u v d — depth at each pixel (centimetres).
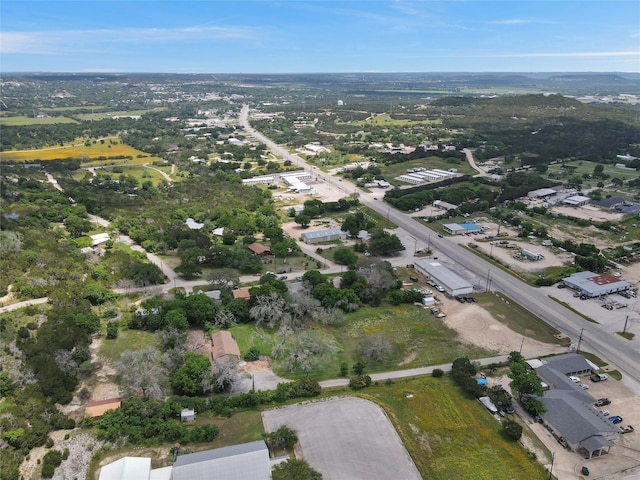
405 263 15575
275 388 9144
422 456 7431
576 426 7850
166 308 11475
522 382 8531
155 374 8888
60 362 9225
